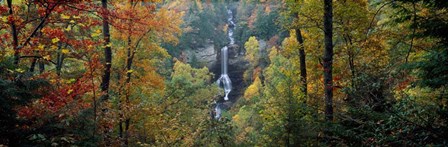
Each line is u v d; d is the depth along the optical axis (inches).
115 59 694.5
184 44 2901.1
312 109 345.7
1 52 322.0
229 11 3715.6
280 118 323.9
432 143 194.7
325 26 399.2
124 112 489.7
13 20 351.9
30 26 501.7
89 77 381.7
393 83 252.7
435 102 237.3
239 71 2972.4
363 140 243.8
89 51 394.0
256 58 2691.9
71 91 332.5
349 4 487.2
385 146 212.8
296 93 448.1
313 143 309.6
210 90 1083.9
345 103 291.0
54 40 369.4
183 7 3088.1
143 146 495.2
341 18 506.0
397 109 213.2
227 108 2459.4
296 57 652.7
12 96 221.9
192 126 414.0
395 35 406.0
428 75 229.1
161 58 812.0
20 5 465.7
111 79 692.1
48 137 241.1
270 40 2652.6
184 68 2038.6
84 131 265.4
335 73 504.1
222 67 3026.6
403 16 269.9
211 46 3085.6
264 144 334.0
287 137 317.7
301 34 616.7
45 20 395.9
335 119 362.0
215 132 346.6
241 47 3097.9
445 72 219.0
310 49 569.0
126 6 575.2
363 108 235.1
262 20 2778.1
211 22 3383.4
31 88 249.3
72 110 268.5
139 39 663.1
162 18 674.2
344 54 488.4
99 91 429.4
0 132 217.9
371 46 457.1
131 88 629.9
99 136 288.8
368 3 525.7
